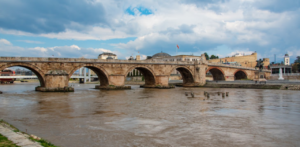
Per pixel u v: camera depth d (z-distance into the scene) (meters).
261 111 38.50
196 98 56.34
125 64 87.38
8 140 17.06
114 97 58.09
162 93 70.19
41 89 73.12
